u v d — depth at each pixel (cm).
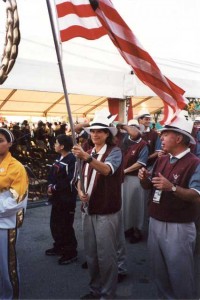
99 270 291
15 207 261
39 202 652
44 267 377
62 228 388
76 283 339
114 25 313
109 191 273
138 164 438
